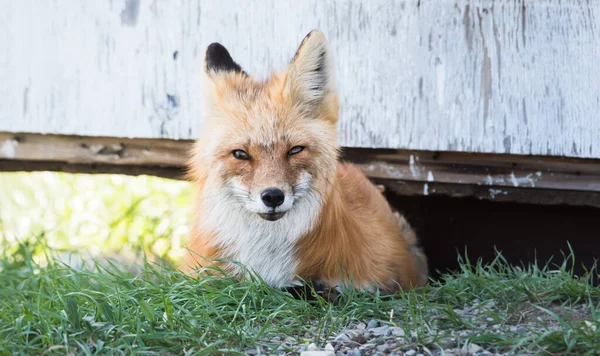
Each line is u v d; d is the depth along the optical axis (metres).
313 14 12.20
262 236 9.34
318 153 9.30
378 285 9.91
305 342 7.78
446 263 14.46
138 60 12.28
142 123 12.24
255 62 12.23
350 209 10.30
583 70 11.98
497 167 12.28
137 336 7.50
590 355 6.96
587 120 11.91
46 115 12.26
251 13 12.25
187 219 15.53
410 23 12.12
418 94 12.09
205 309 8.29
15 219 16.08
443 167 12.35
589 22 12.06
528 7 12.10
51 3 12.29
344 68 12.16
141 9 12.32
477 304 8.96
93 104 12.27
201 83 9.95
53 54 12.29
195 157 9.75
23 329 7.73
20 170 12.86
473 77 12.05
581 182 12.19
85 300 8.80
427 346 7.58
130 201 16.47
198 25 12.27
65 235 15.35
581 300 8.79
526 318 8.28
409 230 12.38
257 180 8.90
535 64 12.02
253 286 8.75
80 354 7.29
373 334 8.02
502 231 14.33
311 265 9.38
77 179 17.38
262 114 9.23
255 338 7.74
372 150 12.45
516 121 11.98
